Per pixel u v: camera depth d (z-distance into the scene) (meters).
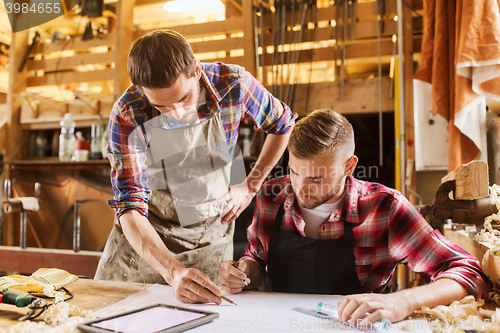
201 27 2.51
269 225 1.20
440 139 1.85
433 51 1.78
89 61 2.68
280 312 0.79
